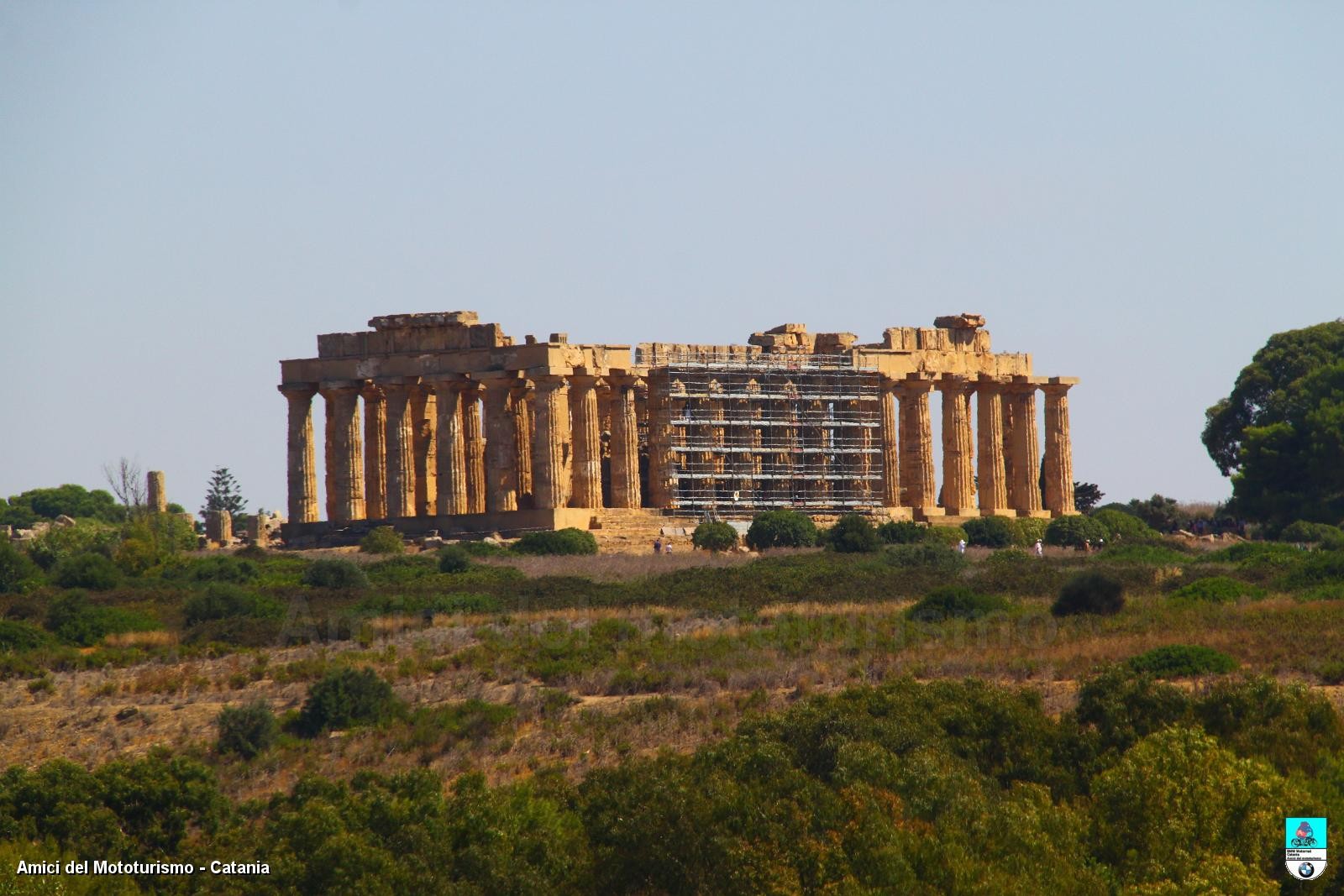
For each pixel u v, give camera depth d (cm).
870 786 16475
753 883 15275
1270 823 15575
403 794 17225
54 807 17288
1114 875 15762
